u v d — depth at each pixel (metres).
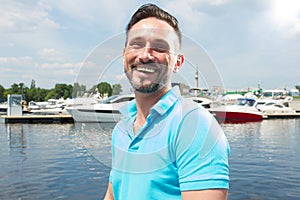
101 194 7.70
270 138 18.61
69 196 7.61
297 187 8.27
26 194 7.82
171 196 1.30
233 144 16.19
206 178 1.22
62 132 22.03
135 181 1.37
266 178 9.16
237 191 7.98
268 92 59.84
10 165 11.18
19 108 32.16
